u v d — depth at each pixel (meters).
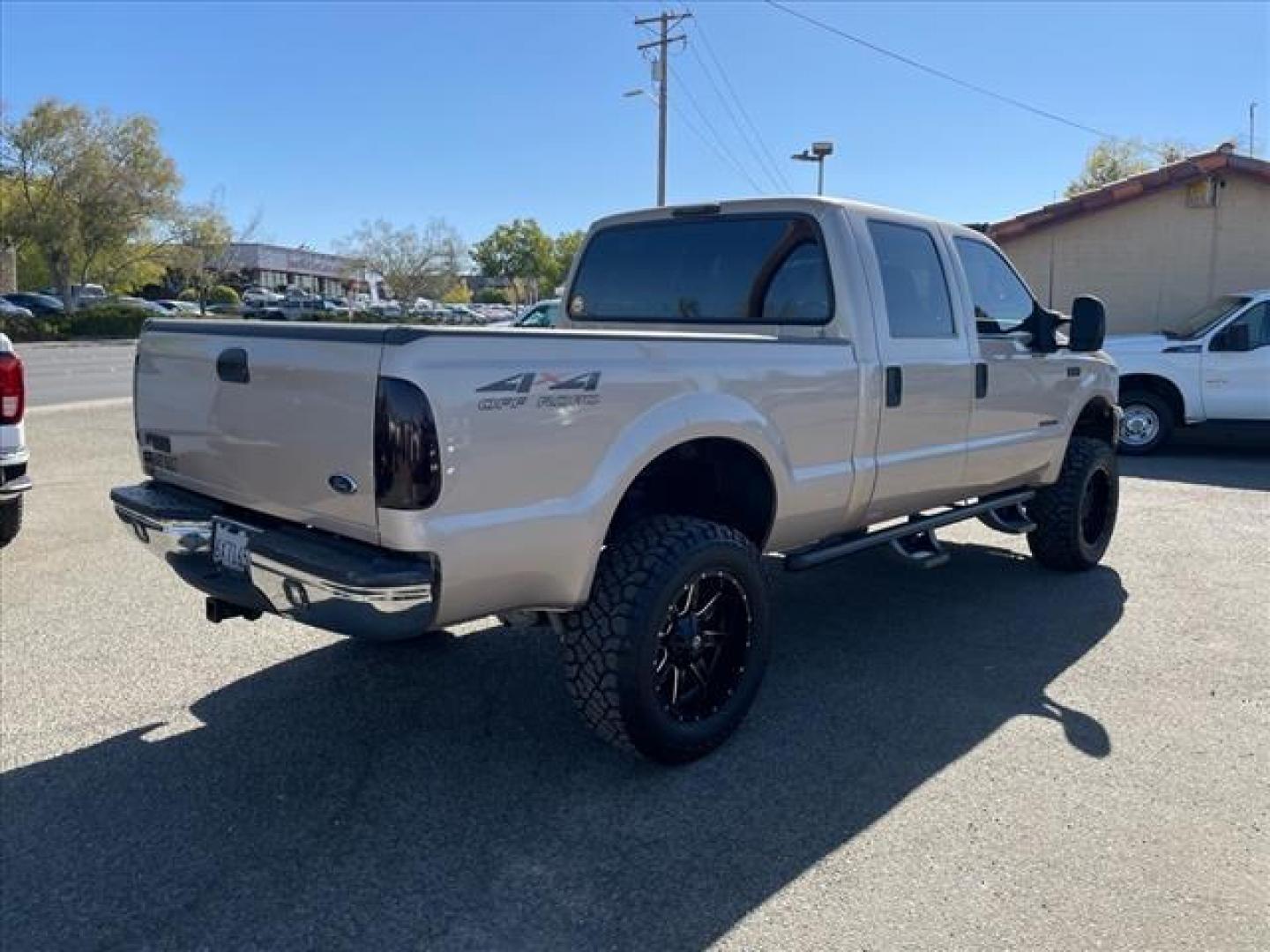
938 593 5.71
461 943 2.59
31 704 4.05
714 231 4.69
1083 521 6.05
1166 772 3.52
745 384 3.68
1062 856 2.98
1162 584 5.90
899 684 4.33
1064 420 5.75
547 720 3.94
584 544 3.16
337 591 2.85
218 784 3.42
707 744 3.59
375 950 2.57
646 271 4.94
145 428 3.87
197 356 3.47
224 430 3.37
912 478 4.59
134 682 4.28
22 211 52.91
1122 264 14.23
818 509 4.12
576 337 3.13
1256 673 4.46
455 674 4.40
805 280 4.34
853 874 2.89
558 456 3.07
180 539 3.48
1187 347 11.08
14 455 5.87
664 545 3.37
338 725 3.88
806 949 2.57
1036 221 14.48
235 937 2.62
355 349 2.84
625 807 3.27
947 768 3.55
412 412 2.76
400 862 2.95
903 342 4.46
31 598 5.43
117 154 55.75
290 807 3.26
